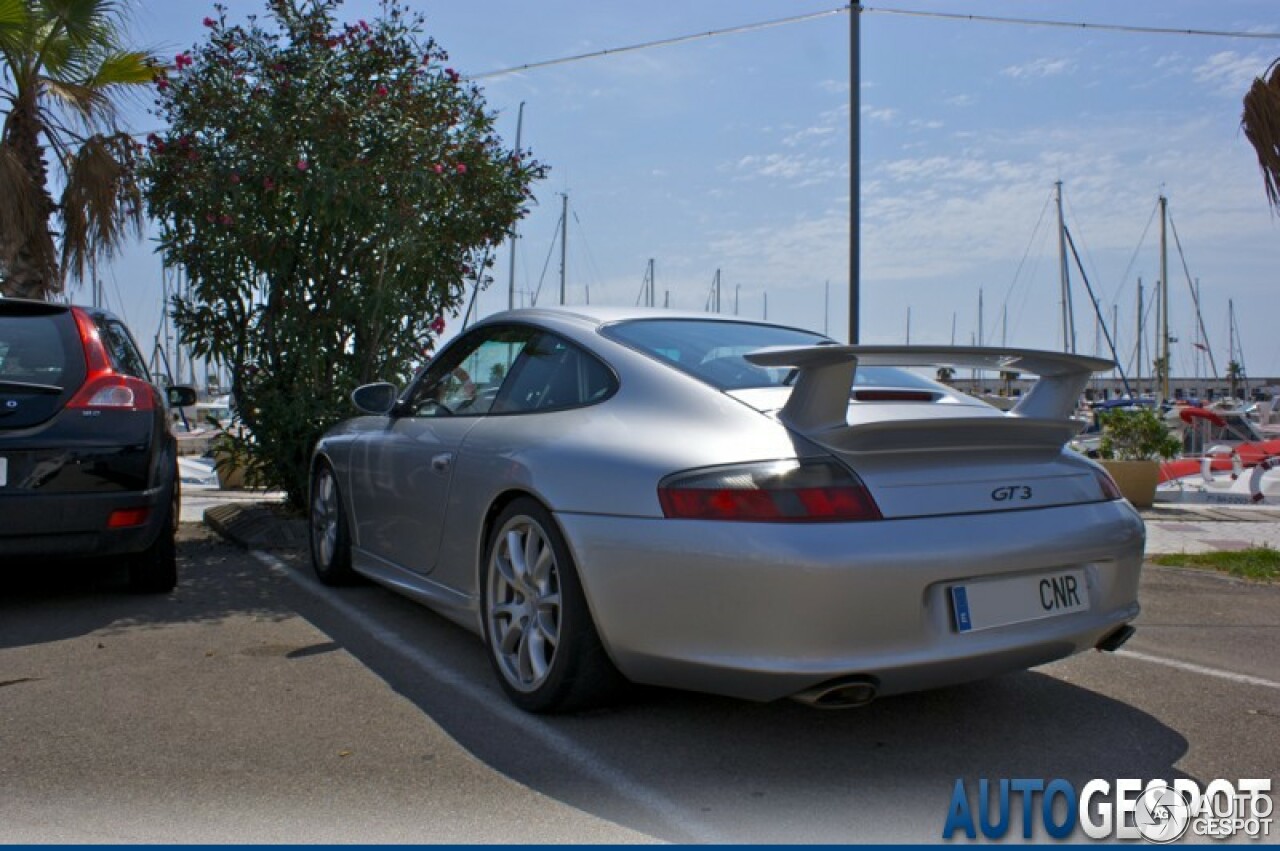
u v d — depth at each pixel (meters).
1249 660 4.32
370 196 6.49
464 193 7.24
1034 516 3.05
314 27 6.79
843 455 2.89
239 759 3.01
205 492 11.10
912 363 3.19
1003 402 5.25
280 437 6.89
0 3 8.15
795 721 3.40
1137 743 3.28
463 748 3.12
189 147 6.63
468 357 4.43
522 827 2.60
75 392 4.62
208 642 4.31
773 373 3.47
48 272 8.78
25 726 3.27
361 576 5.48
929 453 2.98
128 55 9.08
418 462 4.30
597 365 3.60
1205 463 14.11
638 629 3.00
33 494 4.40
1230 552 7.12
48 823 2.58
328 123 6.50
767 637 2.75
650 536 2.95
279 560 6.28
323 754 3.06
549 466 3.33
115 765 2.96
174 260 6.86
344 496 5.26
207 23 6.74
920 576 2.79
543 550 3.40
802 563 2.71
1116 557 3.21
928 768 3.04
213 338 7.07
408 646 4.27
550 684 3.28
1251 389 75.94
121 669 3.91
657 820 2.65
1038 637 2.99
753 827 2.63
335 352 7.20
